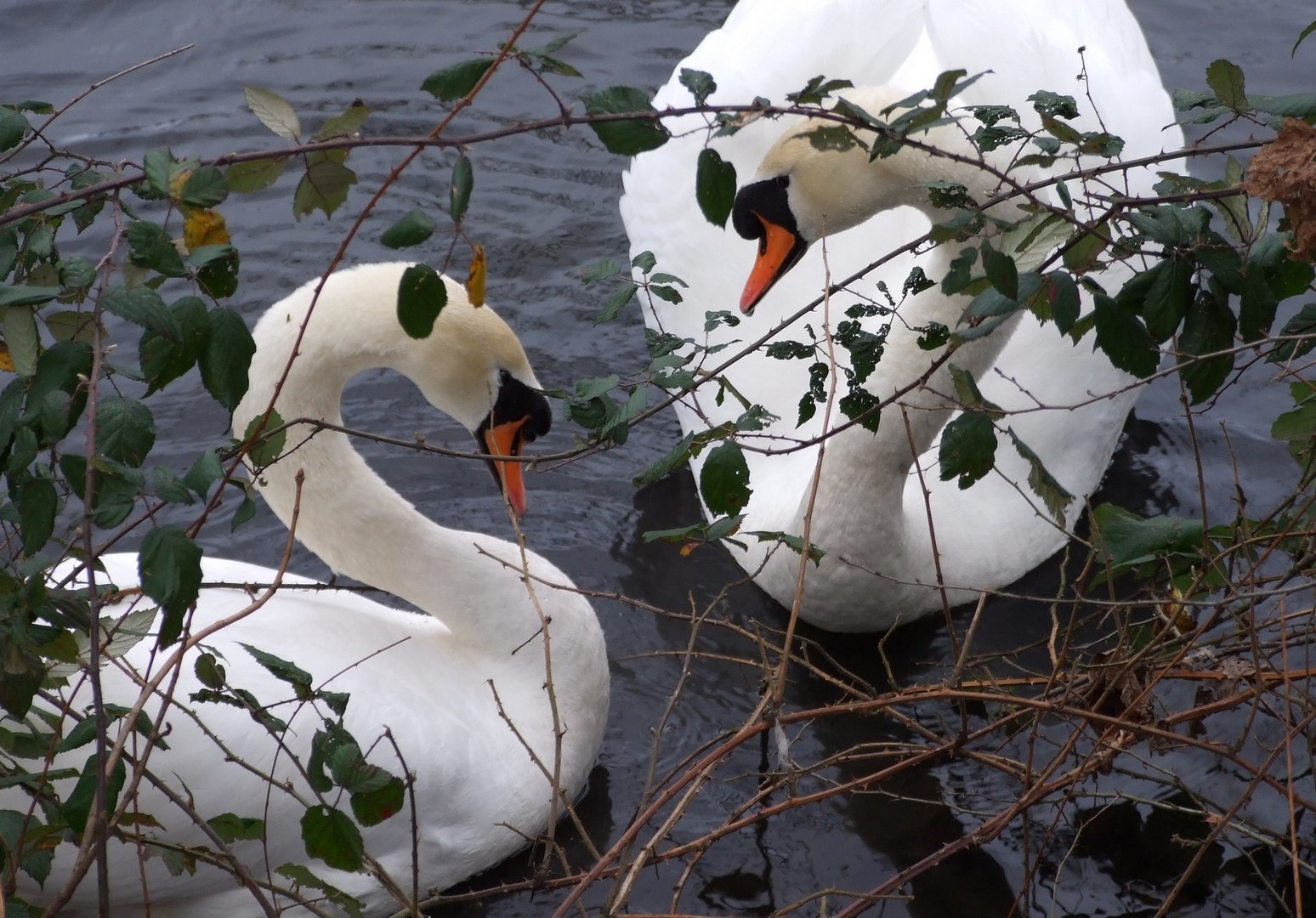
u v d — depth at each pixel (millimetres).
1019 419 7625
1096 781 5957
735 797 6301
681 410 8312
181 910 5633
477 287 3799
